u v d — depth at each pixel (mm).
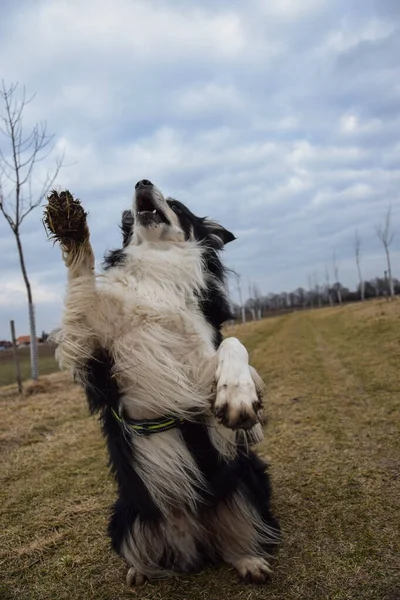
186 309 843
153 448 752
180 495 761
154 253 933
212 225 1162
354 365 2840
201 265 953
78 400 2395
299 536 896
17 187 2777
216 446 757
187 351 790
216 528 804
